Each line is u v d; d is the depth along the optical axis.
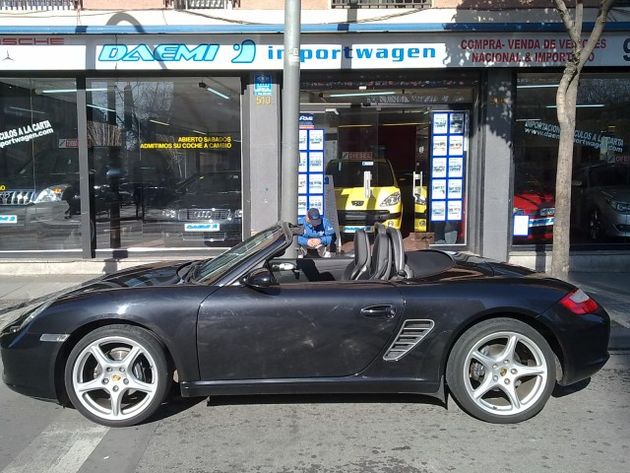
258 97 8.83
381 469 3.35
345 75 9.03
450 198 9.60
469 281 4.05
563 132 5.99
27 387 3.91
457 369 3.88
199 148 9.30
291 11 6.59
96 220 9.38
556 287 4.07
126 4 8.51
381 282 4.07
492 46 8.50
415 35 8.50
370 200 9.82
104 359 3.87
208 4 8.53
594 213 9.34
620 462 3.42
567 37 8.49
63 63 8.54
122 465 3.43
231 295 3.88
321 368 3.88
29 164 9.27
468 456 3.50
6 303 7.30
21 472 3.35
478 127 9.17
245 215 9.21
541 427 3.90
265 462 3.46
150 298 3.86
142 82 9.18
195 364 3.85
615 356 5.47
